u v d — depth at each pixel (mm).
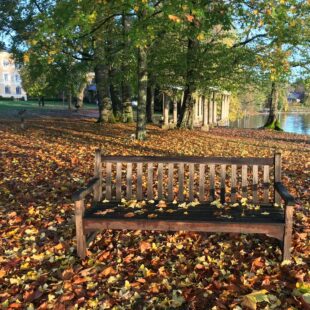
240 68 16016
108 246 4820
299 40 13516
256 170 5066
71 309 3461
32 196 6996
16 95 83562
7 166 9273
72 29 10656
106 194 5312
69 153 11055
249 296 3459
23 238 5141
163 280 3887
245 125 38594
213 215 4480
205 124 22281
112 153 11117
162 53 16219
